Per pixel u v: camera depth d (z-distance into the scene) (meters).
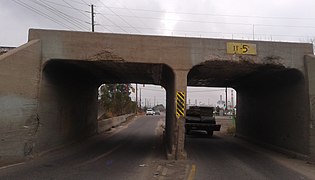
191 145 21.30
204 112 30.84
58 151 16.55
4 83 12.41
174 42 15.42
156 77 21.78
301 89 16.11
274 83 19.34
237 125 29.36
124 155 16.03
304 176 11.57
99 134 27.92
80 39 14.96
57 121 16.95
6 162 12.42
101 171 11.41
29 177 10.03
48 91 15.46
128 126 39.78
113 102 56.22
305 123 15.65
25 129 13.48
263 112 21.84
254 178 11.02
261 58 15.77
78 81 20.55
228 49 15.62
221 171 12.17
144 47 15.28
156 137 26.38
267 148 20.36
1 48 20.03
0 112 12.20
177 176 10.93
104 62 15.41
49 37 14.80
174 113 15.27
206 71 18.44
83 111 22.53
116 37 15.19
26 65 13.66
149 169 12.16
